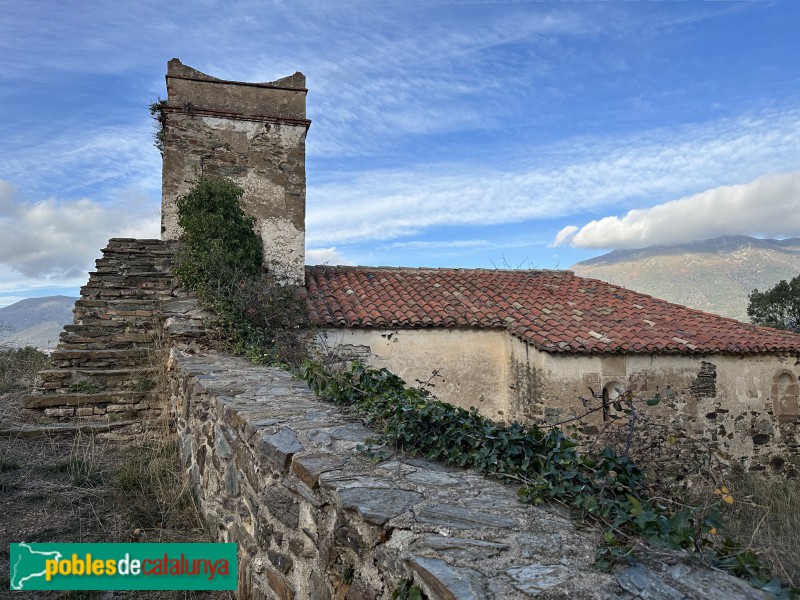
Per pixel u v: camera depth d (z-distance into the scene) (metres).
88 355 7.73
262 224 11.29
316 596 2.60
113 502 4.81
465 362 10.36
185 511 4.71
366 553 2.21
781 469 9.84
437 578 1.73
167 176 10.82
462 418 3.25
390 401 3.67
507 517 2.24
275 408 4.11
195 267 9.16
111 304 8.77
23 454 5.84
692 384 9.59
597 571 1.80
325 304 10.34
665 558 1.91
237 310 8.52
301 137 11.70
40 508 4.61
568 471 2.57
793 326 21.88
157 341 8.13
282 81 11.77
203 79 11.21
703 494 3.53
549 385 9.13
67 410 7.00
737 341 9.82
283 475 3.05
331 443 3.24
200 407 5.06
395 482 2.63
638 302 11.83
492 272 13.34
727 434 9.63
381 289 11.46
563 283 12.88
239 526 3.75
